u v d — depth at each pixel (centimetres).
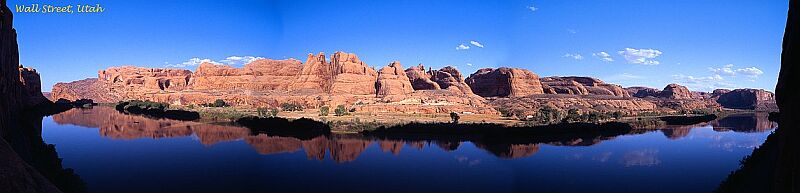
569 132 9025
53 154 4906
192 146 6800
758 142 7900
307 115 12244
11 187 2172
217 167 5144
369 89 17425
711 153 6500
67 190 3494
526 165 5456
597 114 12625
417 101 14425
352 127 8938
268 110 14000
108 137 7750
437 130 8606
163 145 6888
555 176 4862
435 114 12688
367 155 6184
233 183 4381
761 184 2667
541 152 6519
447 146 7094
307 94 17588
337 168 5222
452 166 5388
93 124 10138
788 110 1703
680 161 5791
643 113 15525
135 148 6519
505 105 16688
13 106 7412
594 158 5991
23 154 4031
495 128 8775
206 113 12144
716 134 9306
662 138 8438
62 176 3769
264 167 5216
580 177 4822
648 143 7644
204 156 5878
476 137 8144
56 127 9375
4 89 5700
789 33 1944
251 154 6122
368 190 4228
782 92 1864
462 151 6594
